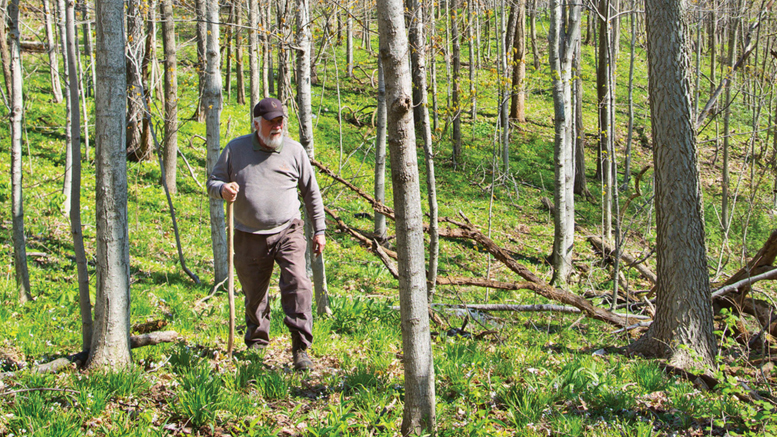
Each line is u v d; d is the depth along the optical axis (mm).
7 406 3705
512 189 22672
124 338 4453
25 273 6934
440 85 32469
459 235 9391
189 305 7793
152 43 13938
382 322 7289
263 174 4793
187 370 4625
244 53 26156
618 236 10141
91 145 19000
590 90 38844
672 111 6488
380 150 14828
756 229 18203
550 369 5605
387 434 3645
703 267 6688
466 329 7727
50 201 12789
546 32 47031
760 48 24781
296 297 4969
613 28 22531
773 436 4027
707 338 6660
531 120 31594
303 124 7328
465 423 4152
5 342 5215
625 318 8711
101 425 3641
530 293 11828
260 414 4031
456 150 24609
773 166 8578
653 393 5387
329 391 4621
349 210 17422
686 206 6578
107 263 4312
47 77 27297
